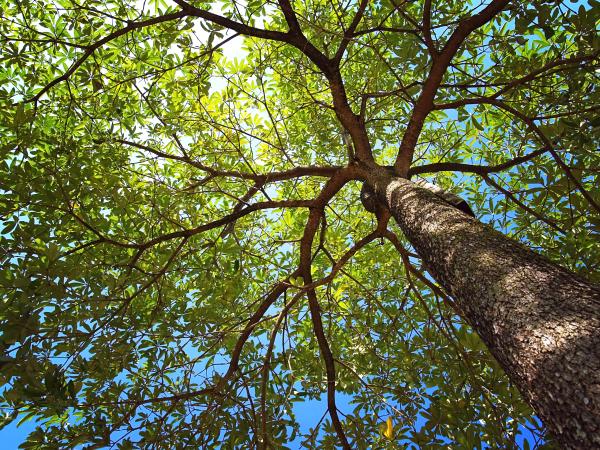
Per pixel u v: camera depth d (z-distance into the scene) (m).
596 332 1.16
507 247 1.81
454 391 4.47
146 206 4.49
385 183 3.30
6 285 2.97
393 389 4.34
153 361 4.25
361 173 3.87
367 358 5.09
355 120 4.05
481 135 5.24
